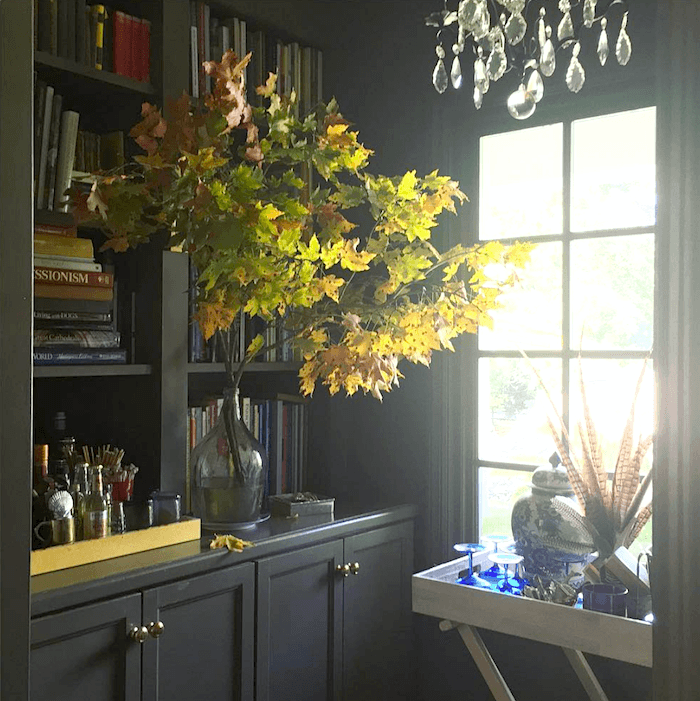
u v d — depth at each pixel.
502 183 2.74
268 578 2.20
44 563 1.84
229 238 1.76
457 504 2.80
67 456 2.16
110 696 1.82
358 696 2.52
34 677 1.67
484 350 2.76
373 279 2.29
